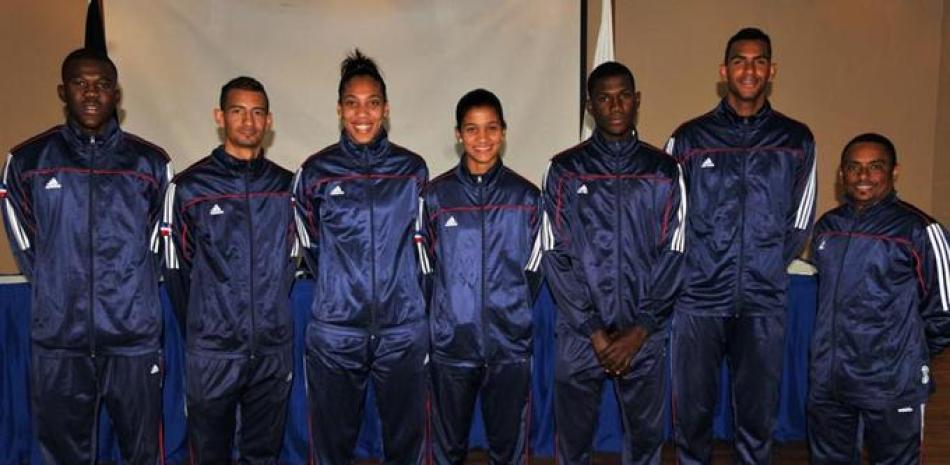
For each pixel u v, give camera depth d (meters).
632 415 2.38
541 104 3.62
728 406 3.05
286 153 3.62
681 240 2.34
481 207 2.30
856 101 4.22
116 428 2.31
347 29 3.59
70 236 2.21
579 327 2.31
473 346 2.30
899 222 2.22
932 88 4.27
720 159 2.40
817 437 2.38
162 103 3.47
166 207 2.27
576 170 2.35
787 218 2.41
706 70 4.07
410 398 2.34
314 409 2.33
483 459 2.91
